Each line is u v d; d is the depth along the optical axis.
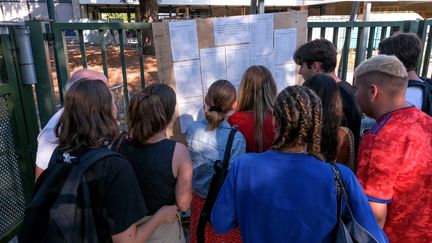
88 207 1.22
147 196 1.63
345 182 1.20
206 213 1.89
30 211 1.22
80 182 1.22
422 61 3.37
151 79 8.95
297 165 1.19
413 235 1.41
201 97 2.71
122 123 2.69
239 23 2.65
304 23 2.76
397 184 1.36
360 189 1.22
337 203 1.18
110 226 1.25
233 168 1.31
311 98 1.20
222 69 2.70
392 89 1.42
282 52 2.79
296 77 2.87
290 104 1.19
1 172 2.48
